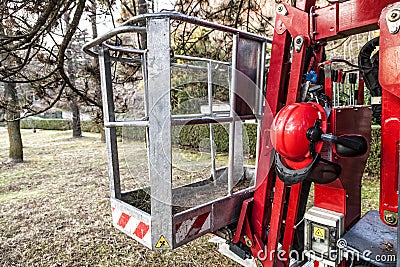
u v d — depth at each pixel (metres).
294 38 1.50
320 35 1.42
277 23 1.60
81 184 5.61
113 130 2.07
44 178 6.15
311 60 1.56
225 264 2.64
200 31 4.16
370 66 1.48
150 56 1.42
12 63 3.58
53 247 3.09
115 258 2.84
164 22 1.38
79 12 2.89
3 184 5.69
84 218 3.87
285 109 1.38
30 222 3.77
